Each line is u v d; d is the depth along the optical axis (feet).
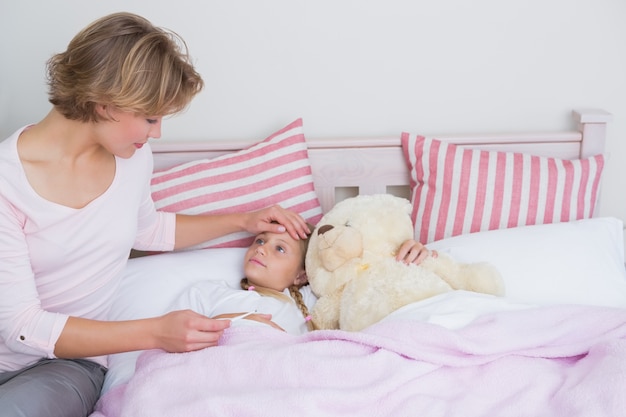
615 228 5.23
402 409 3.49
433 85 6.01
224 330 4.23
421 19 5.84
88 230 4.02
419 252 4.86
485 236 5.16
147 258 5.30
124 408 3.66
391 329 3.97
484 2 5.80
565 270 4.82
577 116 5.83
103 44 3.37
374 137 6.08
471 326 4.03
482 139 5.79
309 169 5.69
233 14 5.84
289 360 3.76
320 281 4.86
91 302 4.31
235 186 5.58
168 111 3.57
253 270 4.93
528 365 3.81
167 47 3.50
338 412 3.49
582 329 4.09
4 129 6.09
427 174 5.67
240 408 3.44
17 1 5.82
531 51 5.92
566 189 5.50
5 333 3.71
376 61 5.95
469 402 3.56
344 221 4.96
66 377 3.94
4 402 3.47
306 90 6.03
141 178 4.31
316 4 5.81
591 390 3.43
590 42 5.89
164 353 4.00
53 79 3.58
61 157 3.84
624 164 6.20
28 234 3.87
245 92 6.04
